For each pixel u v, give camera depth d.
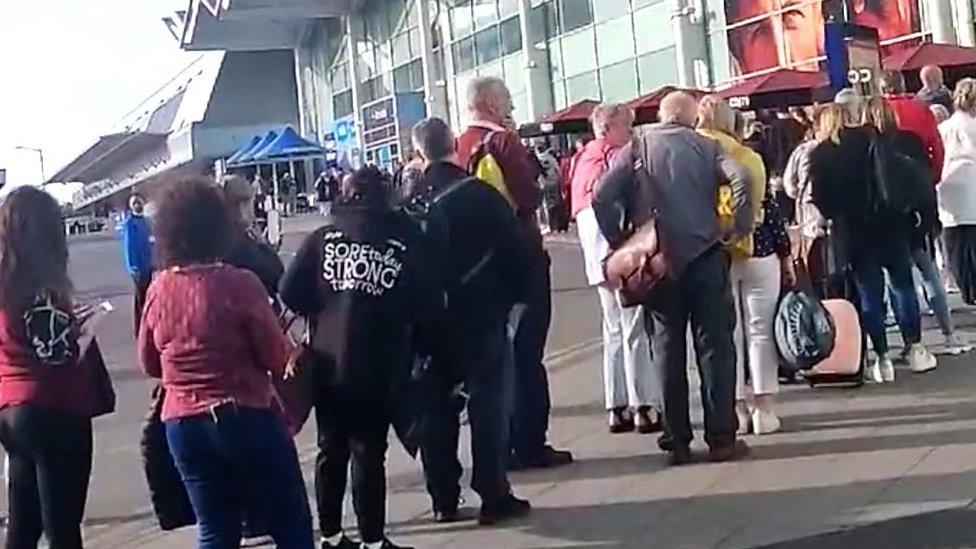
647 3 36.91
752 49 32.34
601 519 6.72
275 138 42.31
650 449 8.10
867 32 10.98
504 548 6.39
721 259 7.40
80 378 5.87
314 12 60.06
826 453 7.50
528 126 27.72
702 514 6.60
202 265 5.17
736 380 7.79
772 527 6.27
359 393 6.04
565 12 41.12
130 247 15.47
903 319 9.52
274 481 5.15
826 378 9.30
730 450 7.57
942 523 6.18
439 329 6.34
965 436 7.58
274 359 5.11
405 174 7.18
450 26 49.31
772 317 8.13
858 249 9.19
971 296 11.08
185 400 5.08
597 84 39.81
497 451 6.85
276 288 6.19
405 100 43.75
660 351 7.59
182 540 7.38
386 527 6.96
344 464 6.34
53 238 5.86
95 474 9.82
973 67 18.44
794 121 13.29
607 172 7.38
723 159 7.32
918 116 9.90
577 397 10.27
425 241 6.20
